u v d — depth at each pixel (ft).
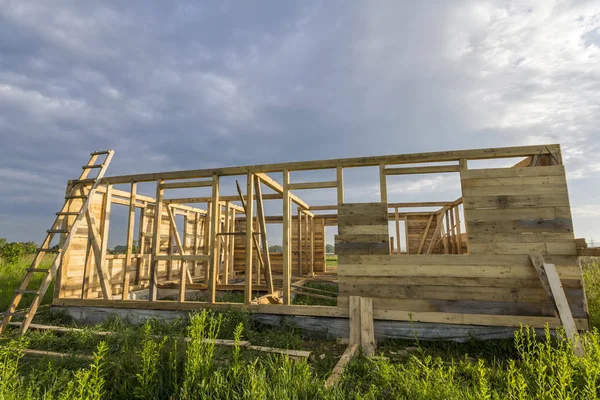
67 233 24.99
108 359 12.91
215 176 23.72
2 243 62.59
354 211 20.33
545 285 16.60
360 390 11.02
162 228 38.37
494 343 16.60
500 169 18.81
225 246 36.99
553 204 17.85
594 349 11.38
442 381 10.18
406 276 18.89
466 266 18.25
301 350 16.21
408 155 20.21
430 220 49.49
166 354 11.96
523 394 9.08
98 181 25.08
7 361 11.63
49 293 31.83
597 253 16.19
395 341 18.07
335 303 29.07
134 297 31.19
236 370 10.55
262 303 22.86
